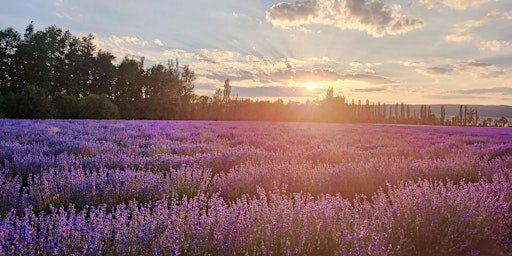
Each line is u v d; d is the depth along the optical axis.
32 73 56.00
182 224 2.85
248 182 4.73
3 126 14.30
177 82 71.44
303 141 12.77
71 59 63.44
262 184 4.70
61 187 4.29
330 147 9.41
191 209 3.19
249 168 5.52
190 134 15.01
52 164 5.89
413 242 2.92
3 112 41.44
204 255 2.46
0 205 3.61
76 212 3.77
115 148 8.45
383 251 2.51
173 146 9.62
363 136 16.98
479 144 12.47
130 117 58.59
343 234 2.70
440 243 2.88
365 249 2.52
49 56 59.00
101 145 8.88
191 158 6.88
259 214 3.05
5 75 56.06
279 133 17.30
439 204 3.33
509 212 3.38
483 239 2.96
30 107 41.69
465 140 14.98
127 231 2.65
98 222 2.79
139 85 69.44
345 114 80.50
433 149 10.16
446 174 5.59
